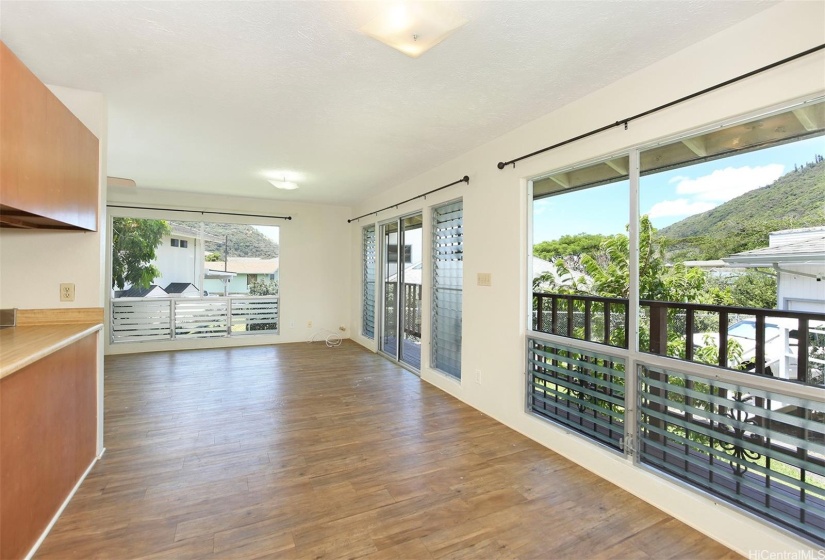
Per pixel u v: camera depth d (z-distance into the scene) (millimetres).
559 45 1934
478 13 1678
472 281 3592
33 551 1670
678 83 1995
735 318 1912
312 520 1941
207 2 1618
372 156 3830
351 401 3705
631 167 2270
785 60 1589
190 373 4574
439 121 2920
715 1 1611
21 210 1637
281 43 1925
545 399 2918
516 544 1801
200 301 6027
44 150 1811
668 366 2129
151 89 2430
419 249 4801
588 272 2607
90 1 1612
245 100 2576
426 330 4430
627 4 1627
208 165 4172
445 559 1700
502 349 3215
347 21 1748
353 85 2361
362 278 6516
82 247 2496
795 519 1728
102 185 2545
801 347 1703
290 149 3615
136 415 3264
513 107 2668
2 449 1473
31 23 1762
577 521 1974
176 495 2127
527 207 3035
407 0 1586
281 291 6480
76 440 2164
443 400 3756
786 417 1724
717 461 1978
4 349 1704
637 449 2279
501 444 2830
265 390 3992
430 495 2174
